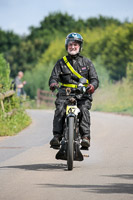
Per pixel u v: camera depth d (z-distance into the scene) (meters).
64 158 17.67
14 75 167.62
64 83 18.38
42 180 15.45
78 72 18.30
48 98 84.62
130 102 63.62
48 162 19.45
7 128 30.89
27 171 17.22
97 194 13.32
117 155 21.34
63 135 17.73
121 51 109.62
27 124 37.12
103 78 73.31
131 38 107.94
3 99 34.69
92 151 22.77
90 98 18.16
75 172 17.00
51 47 144.12
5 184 14.84
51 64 102.62
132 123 39.19
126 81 69.50
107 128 34.69
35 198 12.86
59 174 16.59
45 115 49.69
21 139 27.78
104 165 18.67
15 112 35.91
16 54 170.88
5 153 22.08
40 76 111.50
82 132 17.95
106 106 64.12
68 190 13.87
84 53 112.25
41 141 26.72
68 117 17.27
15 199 12.79
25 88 112.50
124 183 14.88
